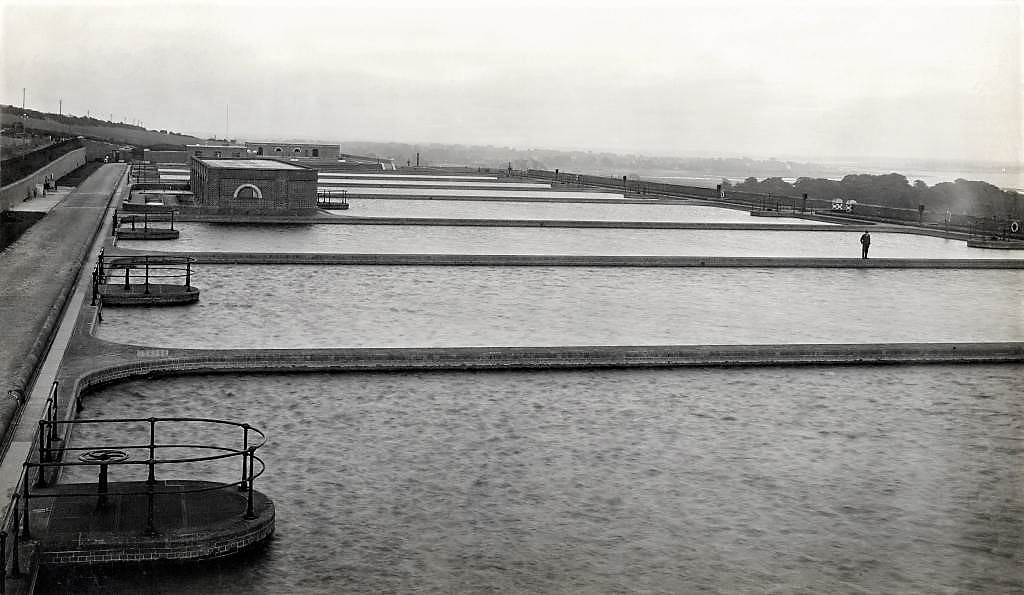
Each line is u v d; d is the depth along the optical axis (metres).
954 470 16.36
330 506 14.23
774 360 23.38
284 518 13.73
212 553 12.32
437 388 20.61
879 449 17.41
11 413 15.94
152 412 18.33
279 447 16.67
